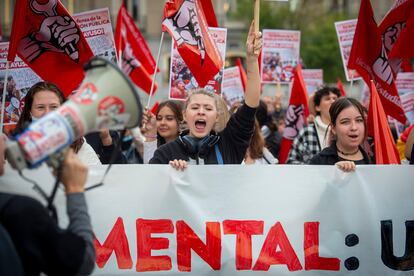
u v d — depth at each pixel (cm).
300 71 796
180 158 450
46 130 272
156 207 422
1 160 356
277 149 837
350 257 435
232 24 3356
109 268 419
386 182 439
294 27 2905
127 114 291
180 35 530
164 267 422
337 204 435
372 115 536
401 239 439
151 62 871
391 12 620
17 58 616
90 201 419
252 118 444
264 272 428
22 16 530
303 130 670
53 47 543
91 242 294
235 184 428
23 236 278
